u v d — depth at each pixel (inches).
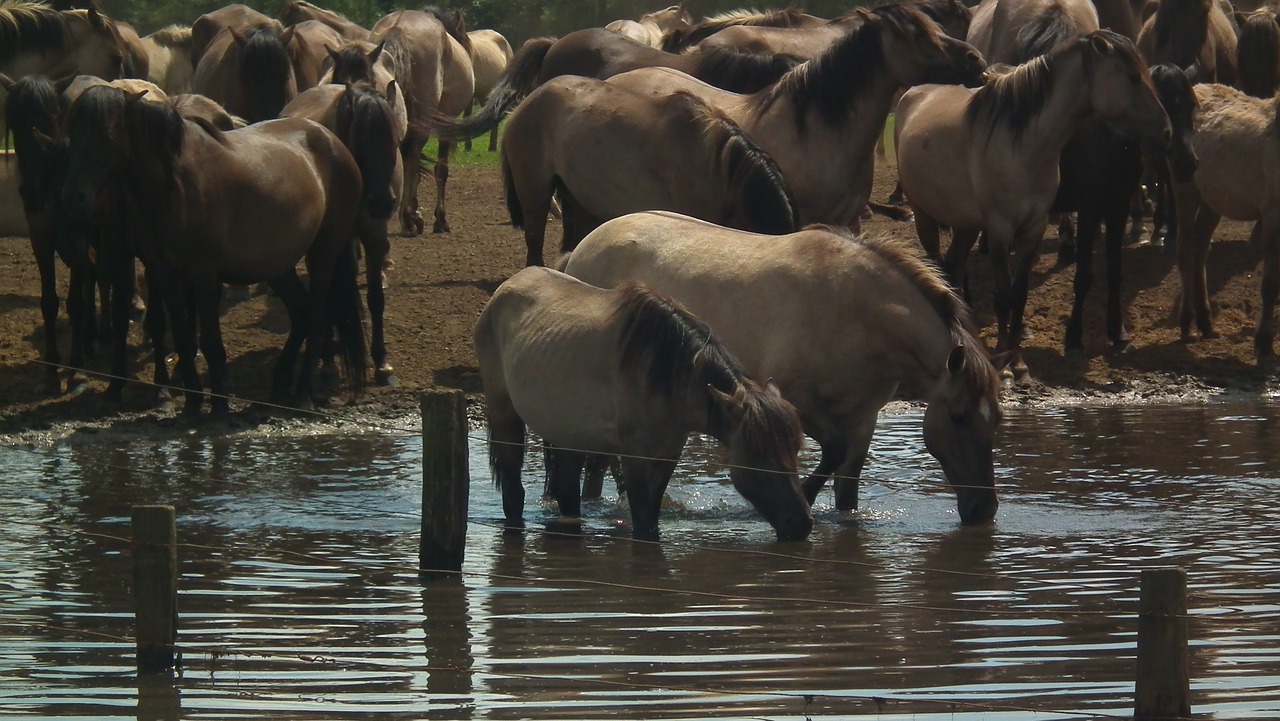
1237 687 298.8
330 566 405.4
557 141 643.5
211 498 484.7
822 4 1742.1
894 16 604.7
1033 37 727.1
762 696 298.2
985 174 658.2
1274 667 310.8
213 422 606.2
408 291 783.1
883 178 1059.3
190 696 303.6
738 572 395.5
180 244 585.6
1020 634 337.7
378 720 288.8
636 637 338.6
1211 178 695.1
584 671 314.8
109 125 558.9
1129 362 689.0
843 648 328.8
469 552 422.9
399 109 797.9
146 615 319.3
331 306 653.3
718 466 538.3
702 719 286.4
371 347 673.6
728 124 576.1
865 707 291.6
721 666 317.1
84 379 644.7
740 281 459.8
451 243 887.7
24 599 374.3
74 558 412.2
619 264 484.4
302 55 882.8
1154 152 624.7
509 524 460.1
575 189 641.6
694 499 490.6
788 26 890.1
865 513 466.6
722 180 572.4
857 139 619.8
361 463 539.8
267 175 603.8
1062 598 365.7
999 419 447.2
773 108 626.2
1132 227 843.4
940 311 445.7
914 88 733.3
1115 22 882.8
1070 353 698.2
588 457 497.0
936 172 685.9
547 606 365.7
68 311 647.1
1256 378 671.1
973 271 797.2
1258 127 684.7
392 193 665.6
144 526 318.7
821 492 498.9
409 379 671.8
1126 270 792.3
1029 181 649.0
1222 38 844.0
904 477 516.1
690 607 362.6
